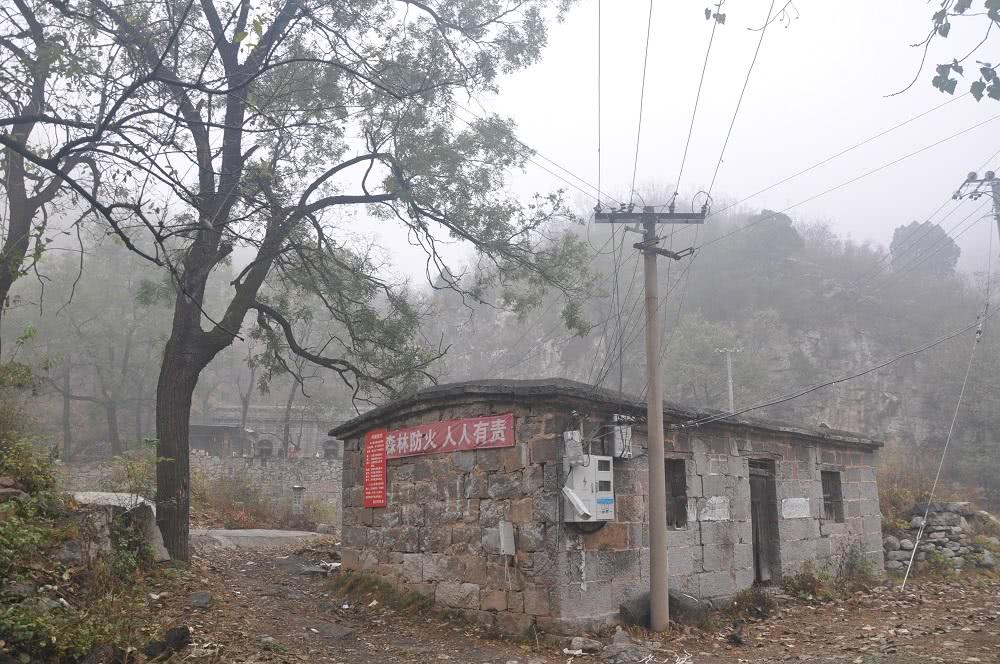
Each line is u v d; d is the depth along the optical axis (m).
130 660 6.62
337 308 16.53
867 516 16.20
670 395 43.22
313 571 13.29
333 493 29.64
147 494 10.99
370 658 8.30
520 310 16.31
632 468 10.33
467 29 14.12
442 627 9.75
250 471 28.73
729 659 8.66
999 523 18.81
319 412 42.34
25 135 11.38
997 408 40.56
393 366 15.91
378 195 14.17
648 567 10.26
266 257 13.27
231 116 12.13
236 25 11.45
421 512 10.92
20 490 8.41
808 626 10.90
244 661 7.27
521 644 8.89
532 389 9.45
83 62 7.86
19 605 6.37
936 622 11.17
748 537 12.58
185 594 9.59
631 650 8.42
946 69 5.09
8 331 35.41
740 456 12.78
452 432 10.55
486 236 15.01
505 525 9.55
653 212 10.63
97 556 8.42
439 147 13.92
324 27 8.36
